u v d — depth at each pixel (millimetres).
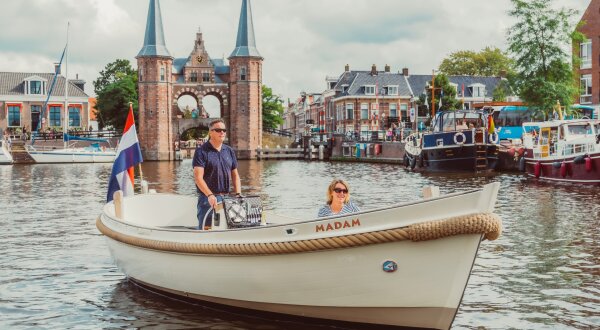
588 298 9484
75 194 27484
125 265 10391
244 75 83500
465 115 43344
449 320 7137
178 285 9164
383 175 40375
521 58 43844
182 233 8758
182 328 8266
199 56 85938
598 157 28844
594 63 51969
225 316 8656
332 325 7914
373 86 81375
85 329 8359
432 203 6855
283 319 8289
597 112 48781
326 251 7371
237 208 9023
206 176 9367
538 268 11375
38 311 9156
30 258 12695
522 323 8422
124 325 8477
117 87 83625
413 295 7133
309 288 7676
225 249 8047
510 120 50281
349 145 69500
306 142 81312
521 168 39312
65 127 69938
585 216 17938
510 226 16078
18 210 21047
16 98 79812
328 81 92500
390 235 6934
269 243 7637
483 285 10273
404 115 81562
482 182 32656
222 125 9328
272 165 61000
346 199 8734
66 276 11172
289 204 22750
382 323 7516
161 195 11836
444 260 6910
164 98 81625
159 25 81875
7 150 62438
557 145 31531
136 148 12148
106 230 10531
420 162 44562
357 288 7371
